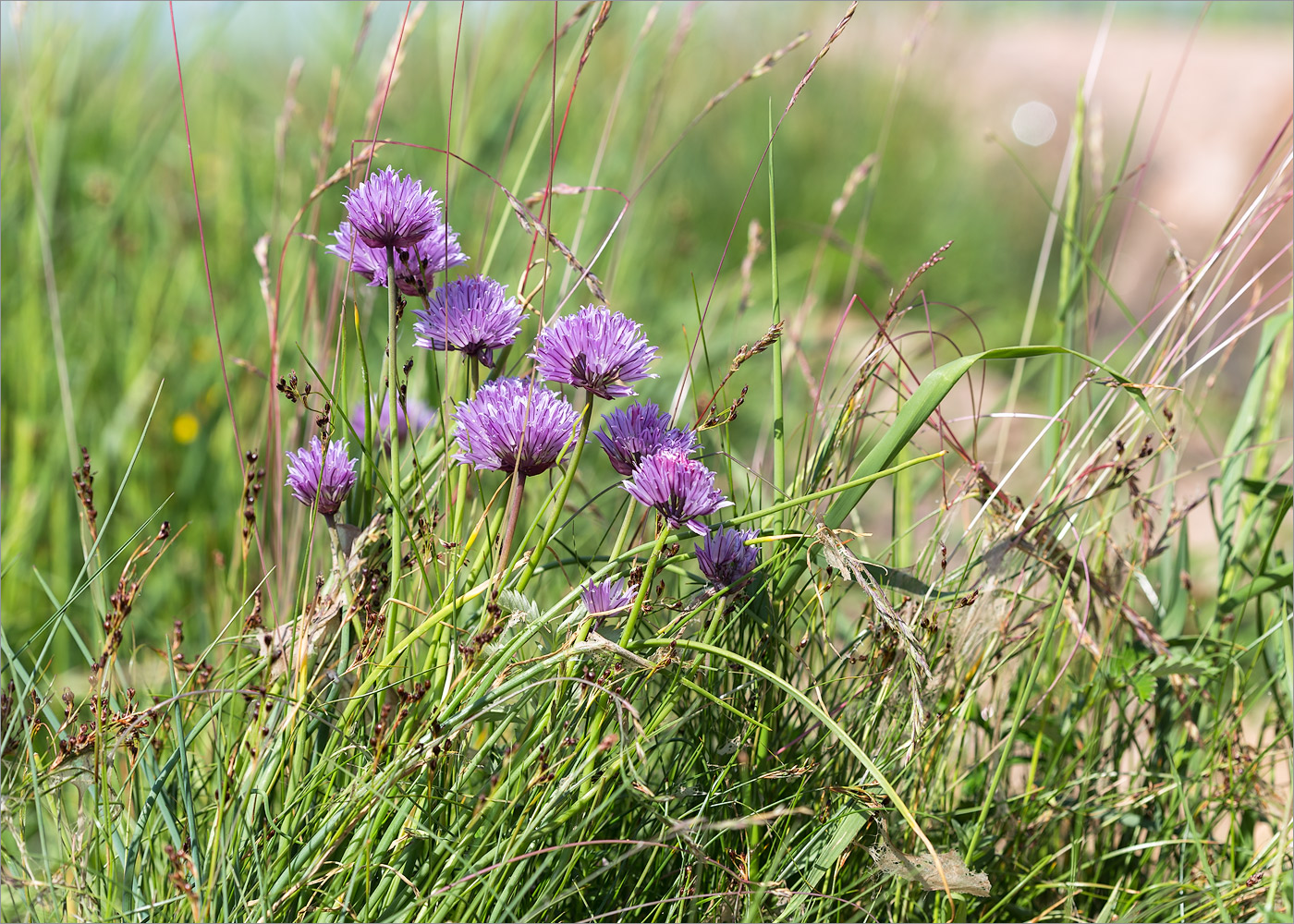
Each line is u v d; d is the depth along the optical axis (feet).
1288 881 4.12
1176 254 4.54
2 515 5.01
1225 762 4.37
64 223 6.39
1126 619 4.31
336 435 4.28
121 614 4.03
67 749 3.98
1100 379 4.27
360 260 4.00
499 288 3.98
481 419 3.89
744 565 3.96
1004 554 4.17
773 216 4.11
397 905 3.94
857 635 4.17
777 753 4.07
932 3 5.12
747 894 3.96
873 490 6.09
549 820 3.93
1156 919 4.19
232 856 3.92
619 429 3.97
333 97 4.74
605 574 3.98
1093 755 4.35
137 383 5.67
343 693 4.08
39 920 3.95
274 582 4.38
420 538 4.01
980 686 4.18
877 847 4.01
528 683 3.93
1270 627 4.33
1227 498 4.55
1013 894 4.19
